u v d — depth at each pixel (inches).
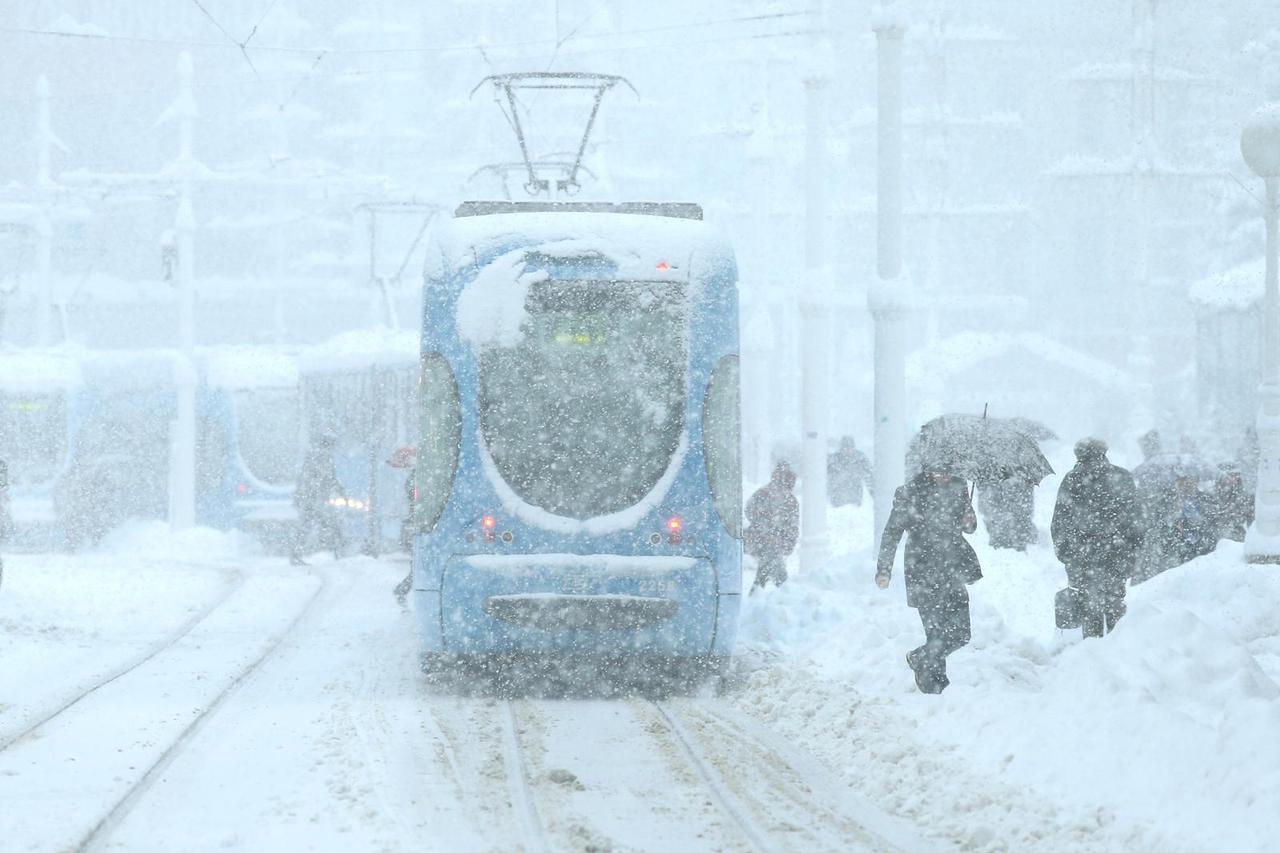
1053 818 952.9
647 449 1658.5
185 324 4023.1
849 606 1963.6
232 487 3966.5
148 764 1171.3
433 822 981.8
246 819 987.9
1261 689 1082.1
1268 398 1915.6
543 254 1690.5
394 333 3937.0
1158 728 1011.3
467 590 1628.9
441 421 1664.6
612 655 1637.6
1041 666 1507.1
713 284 1702.8
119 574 3004.4
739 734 1344.7
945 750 1165.1
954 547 1419.8
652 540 1640.0
